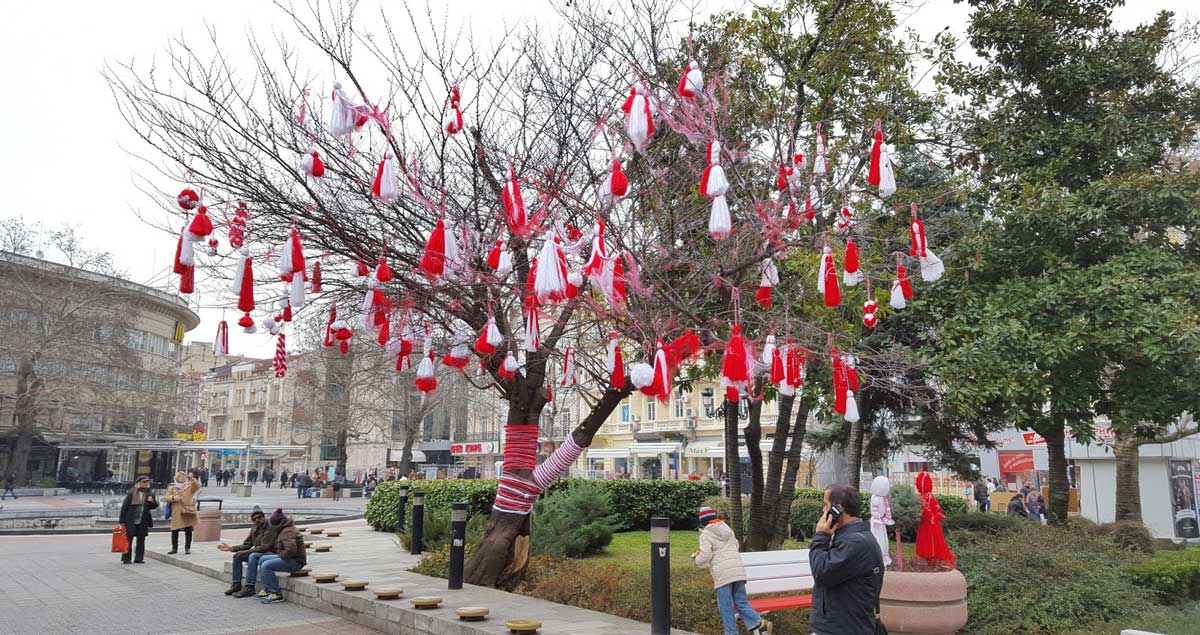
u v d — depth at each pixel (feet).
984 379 36.32
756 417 40.11
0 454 154.81
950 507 59.06
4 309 120.57
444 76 31.09
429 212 30.58
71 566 47.62
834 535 15.24
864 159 34.55
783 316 30.50
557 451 34.22
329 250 30.66
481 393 131.23
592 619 26.73
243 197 29.22
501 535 34.35
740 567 23.48
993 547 31.01
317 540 55.72
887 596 20.67
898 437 56.85
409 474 133.59
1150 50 44.29
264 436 232.73
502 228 30.27
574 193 30.27
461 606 28.84
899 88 37.93
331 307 32.50
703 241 32.86
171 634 27.91
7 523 77.10
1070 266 38.91
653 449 152.25
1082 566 29.32
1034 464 79.66
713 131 26.55
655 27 31.53
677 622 25.91
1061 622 26.08
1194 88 45.14
